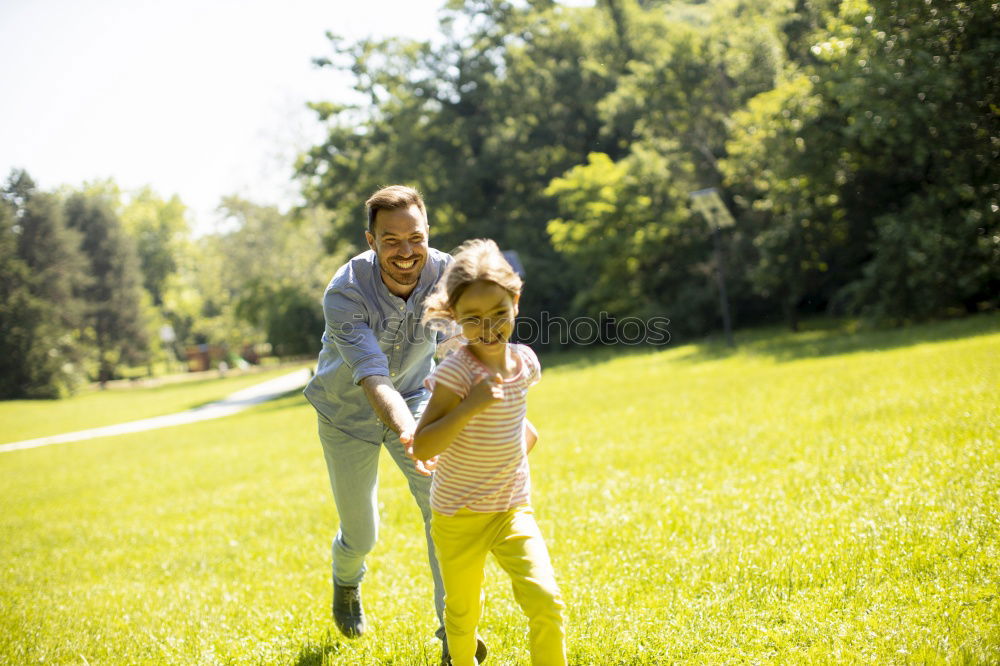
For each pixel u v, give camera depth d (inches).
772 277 1083.9
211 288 3833.7
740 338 1156.5
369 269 168.7
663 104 1349.7
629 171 1346.0
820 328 1101.1
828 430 355.3
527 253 1653.5
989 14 509.7
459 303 129.2
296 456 649.6
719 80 1337.4
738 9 1357.0
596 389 809.5
